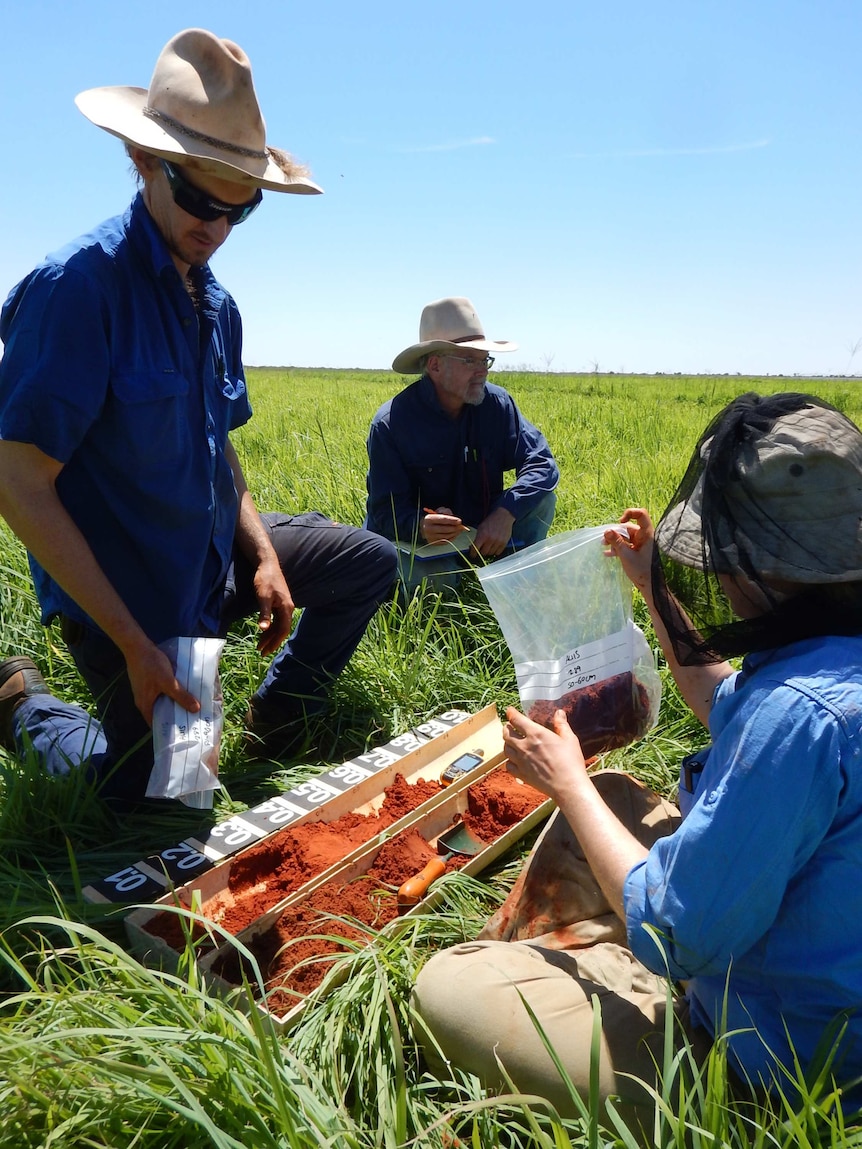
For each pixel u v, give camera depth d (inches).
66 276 98.7
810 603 58.9
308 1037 78.7
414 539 177.0
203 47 96.5
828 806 55.7
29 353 98.2
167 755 99.7
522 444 189.9
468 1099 71.1
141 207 105.0
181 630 114.7
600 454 356.8
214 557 120.6
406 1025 81.2
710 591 62.1
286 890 99.3
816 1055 59.4
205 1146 62.9
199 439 112.2
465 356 172.7
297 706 137.8
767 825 56.2
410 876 103.7
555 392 941.8
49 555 99.8
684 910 59.3
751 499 57.3
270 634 127.6
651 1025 68.7
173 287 107.0
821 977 58.5
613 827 70.7
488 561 180.2
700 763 77.1
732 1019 64.4
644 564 93.0
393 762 122.4
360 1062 76.0
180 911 77.0
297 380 1124.5
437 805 112.7
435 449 183.8
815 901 57.8
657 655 150.7
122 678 113.0
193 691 104.0
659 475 280.2
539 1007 69.7
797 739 55.8
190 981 78.8
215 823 115.6
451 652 157.4
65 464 104.8
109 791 117.9
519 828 112.0
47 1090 63.4
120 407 103.1
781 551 56.9
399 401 184.7
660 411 628.1
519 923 86.2
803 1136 55.1
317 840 106.3
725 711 63.2
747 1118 62.3
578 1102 60.8
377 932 92.0
